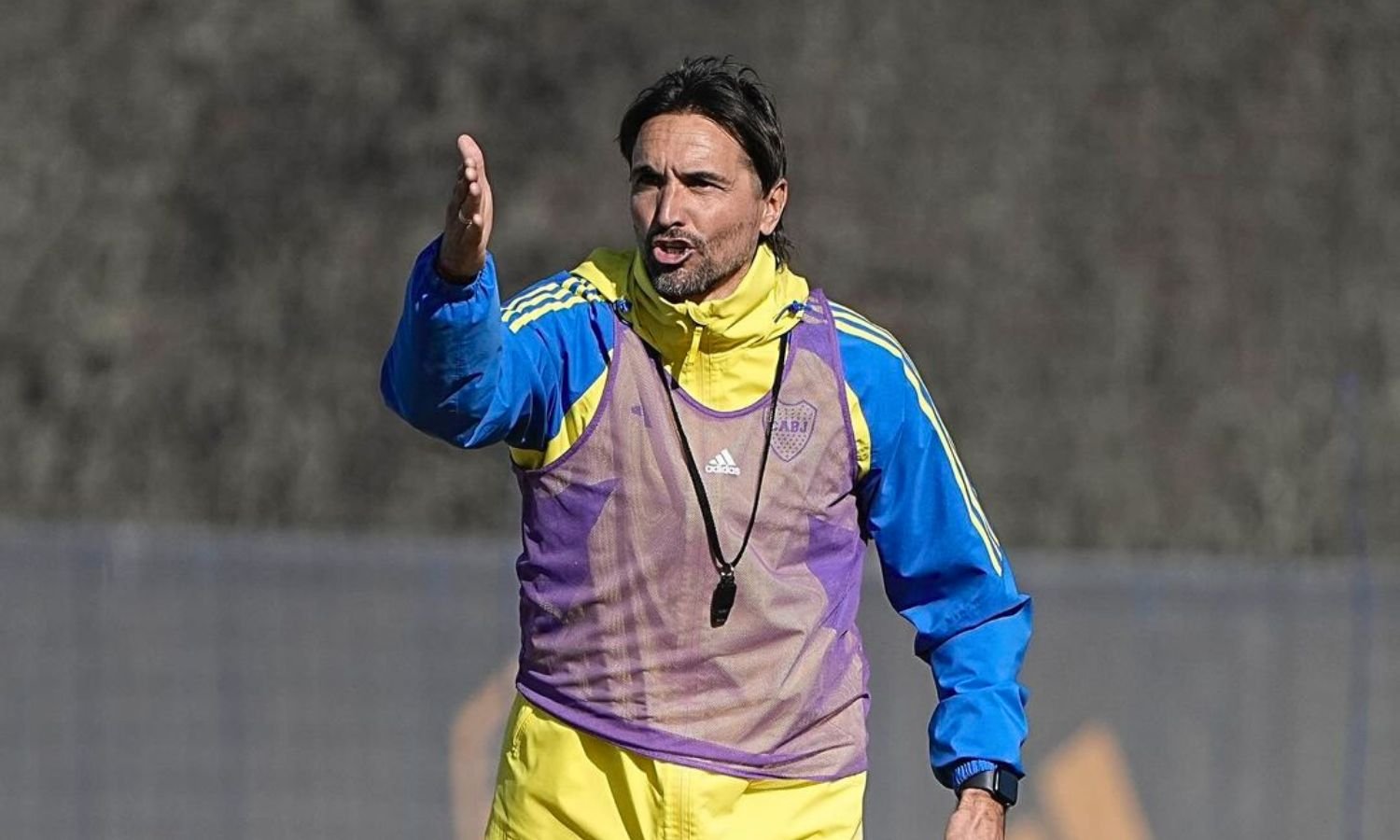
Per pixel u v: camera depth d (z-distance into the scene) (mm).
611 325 11656
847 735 12078
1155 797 31078
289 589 29875
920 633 12547
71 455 52188
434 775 29672
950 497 12250
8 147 57938
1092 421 51406
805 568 11875
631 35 58656
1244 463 51219
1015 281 54406
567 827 11797
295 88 58938
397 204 56656
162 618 29859
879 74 58188
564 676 11805
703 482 11586
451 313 10617
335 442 52094
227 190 57031
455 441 11180
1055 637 31109
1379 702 31547
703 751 11656
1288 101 59844
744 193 11570
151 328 54625
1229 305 54750
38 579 29859
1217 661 31375
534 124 56781
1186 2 61875
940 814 29859
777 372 11766
